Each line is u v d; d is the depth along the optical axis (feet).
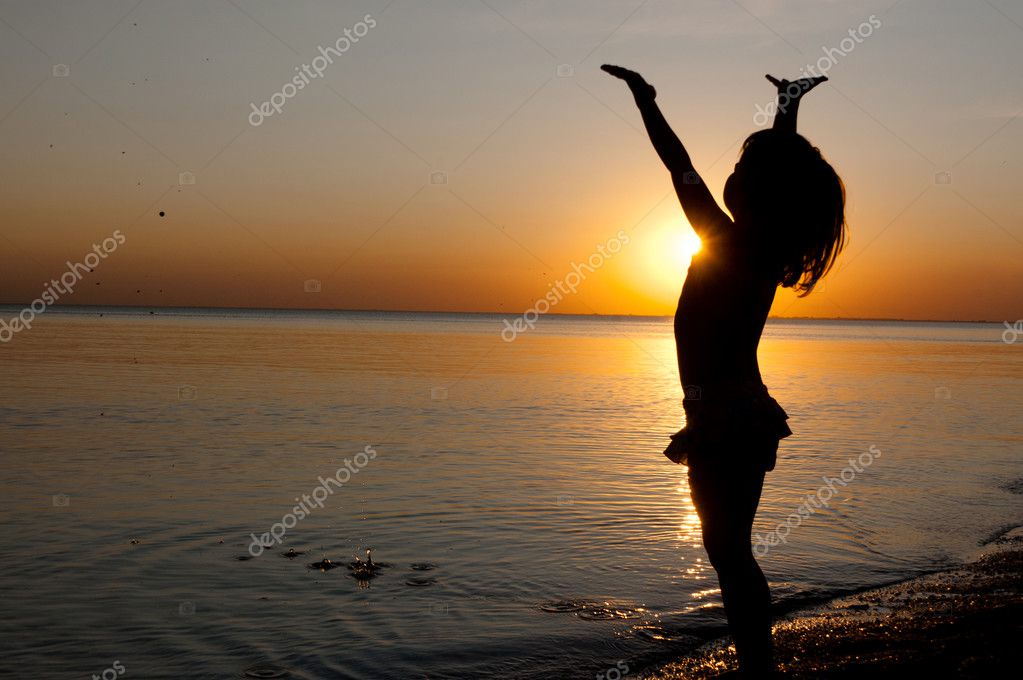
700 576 20.51
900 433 50.39
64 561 21.72
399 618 17.47
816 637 15.14
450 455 39.99
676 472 35.60
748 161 9.20
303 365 106.42
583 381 90.58
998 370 123.03
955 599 17.92
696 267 9.30
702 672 14.29
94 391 69.15
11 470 34.78
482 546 23.32
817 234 9.21
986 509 28.91
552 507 28.43
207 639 16.35
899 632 15.26
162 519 26.43
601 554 22.57
